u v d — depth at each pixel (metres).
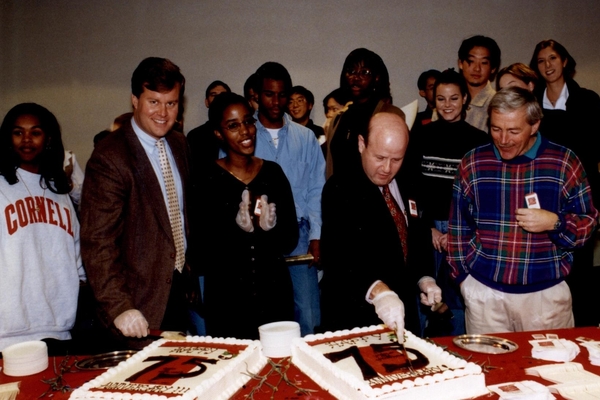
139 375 1.66
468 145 2.95
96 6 5.41
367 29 5.44
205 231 2.45
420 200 2.90
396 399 1.46
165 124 2.28
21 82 5.48
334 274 2.10
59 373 1.78
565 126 3.07
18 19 5.43
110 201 2.18
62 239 2.50
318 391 1.59
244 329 2.46
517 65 3.08
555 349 1.77
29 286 2.38
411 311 2.18
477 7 5.45
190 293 2.46
